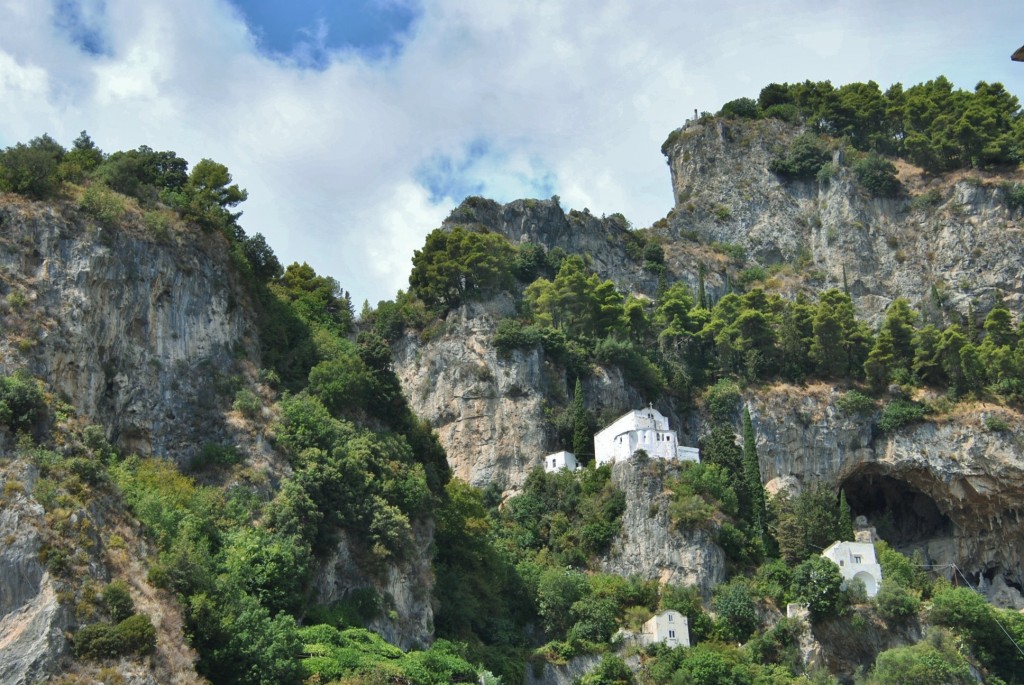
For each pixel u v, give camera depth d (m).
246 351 125.38
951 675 130.00
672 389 183.25
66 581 82.31
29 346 102.31
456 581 126.44
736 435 177.38
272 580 100.00
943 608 140.12
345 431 121.38
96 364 109.19
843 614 139.00
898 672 130.12
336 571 108.56
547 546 152.00
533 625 136.12
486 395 171.62
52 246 111.19
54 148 127.19
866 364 185.25
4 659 77.25
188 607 87.94
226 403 117.12
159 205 125.88
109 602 83.12
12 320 103.25
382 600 110.12
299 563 103.44
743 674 126.62
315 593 105.12
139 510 94.69
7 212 110.88
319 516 109.00
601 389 176.75
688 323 193.75
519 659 125.00
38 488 86.81
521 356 173.50
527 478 162.38
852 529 157.38
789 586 142.62
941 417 178.38
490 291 182.62
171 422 113.25
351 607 107.00
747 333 189.50
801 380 186.00
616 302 188.50
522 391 171.50
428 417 172.75
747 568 147.50
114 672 78.94
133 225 119.56
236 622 89.38
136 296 115.69
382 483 118.19
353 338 159.62
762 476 175.88
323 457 115.00
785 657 134.12
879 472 180.12
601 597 139.00
